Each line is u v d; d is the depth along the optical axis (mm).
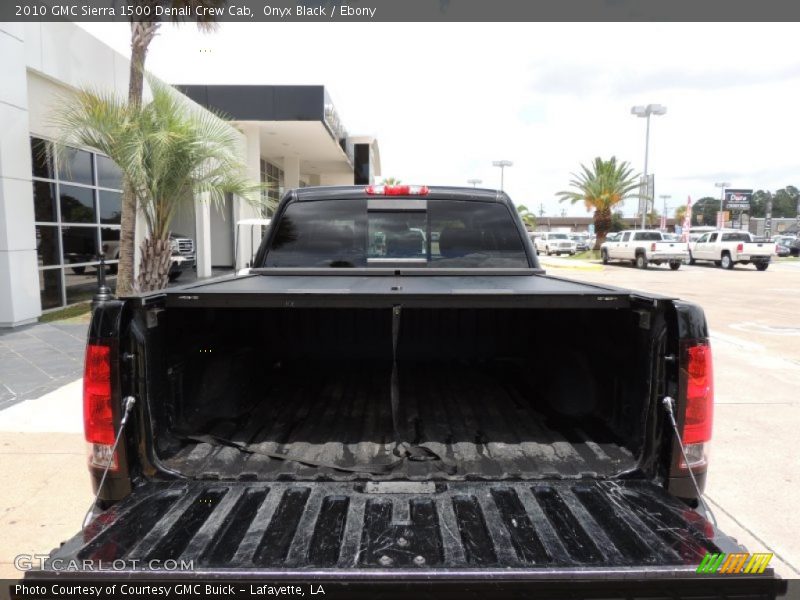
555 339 3236
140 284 10359
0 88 9203
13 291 9633
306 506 2168
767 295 17391
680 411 2215
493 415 3129
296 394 3498
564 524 2039
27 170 9961
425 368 3871
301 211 4145
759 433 5375
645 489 2258
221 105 19438
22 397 6168
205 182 10297
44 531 3551
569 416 3002
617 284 20578
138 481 2275
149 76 10039
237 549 1887
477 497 2236
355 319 3783
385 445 2762
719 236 30641
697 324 2217
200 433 2734
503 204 4176
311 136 22672
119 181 13758
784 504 4004
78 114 9750
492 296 2305
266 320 3691
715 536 1956
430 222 4141
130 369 2234
